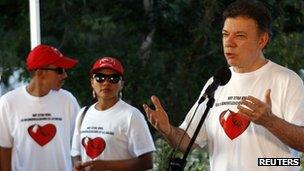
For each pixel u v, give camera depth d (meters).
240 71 5.60
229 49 5.42
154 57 16.73
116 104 7.25
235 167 5.50
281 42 15.55
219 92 5.67
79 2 16.67
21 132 7.28
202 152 12.06
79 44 16.33
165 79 16.56
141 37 16.94
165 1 16.75
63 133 7.41
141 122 7.14
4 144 7.34
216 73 5.46
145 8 16.84
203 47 16.70
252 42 5.40
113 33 16.38
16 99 7.33
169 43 17.17
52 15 16.61
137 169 7.07
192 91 16.56
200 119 5.60
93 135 7.22
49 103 7.37
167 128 5.61
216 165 5.65
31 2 9.34
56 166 7.36
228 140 5.54
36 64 7.26
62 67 7.38
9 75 16.14
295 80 5.43
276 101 5.44
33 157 7.29
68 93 7.60
